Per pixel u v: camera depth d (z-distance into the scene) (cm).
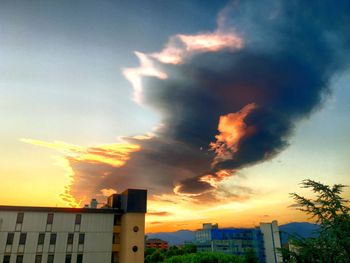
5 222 3591
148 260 8212
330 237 1191
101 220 4062
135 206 4088
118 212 4175
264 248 9756
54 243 3725
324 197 1291
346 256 1137
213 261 5388
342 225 1192
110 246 3994
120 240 4119
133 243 3919
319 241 1231
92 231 3962
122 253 3962
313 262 1252
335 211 1231
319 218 1263
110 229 4069
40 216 3775
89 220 4003
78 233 3884
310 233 1311
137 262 3850
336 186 1310
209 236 10219
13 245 3547
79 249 3822
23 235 3622
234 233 10044
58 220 3844
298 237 1356
